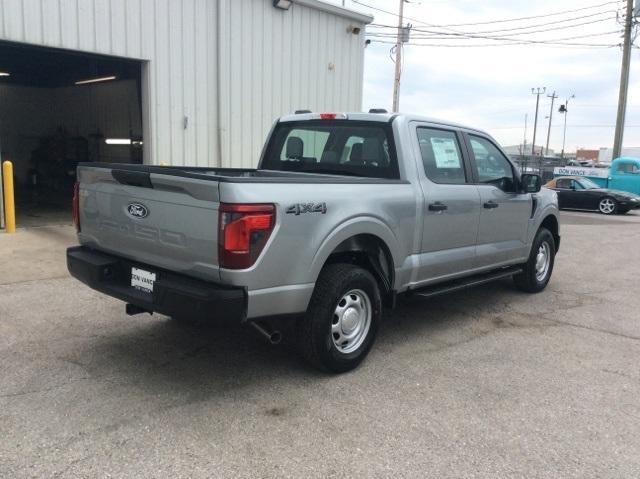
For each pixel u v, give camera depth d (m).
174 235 3.68
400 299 5.13
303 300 3.84
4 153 19.50
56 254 7.95
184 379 4.08
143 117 10.62
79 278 4.33
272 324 3.95
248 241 3.44
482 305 6.50
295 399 3.82
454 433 3.45
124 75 16.00
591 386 4.24
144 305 3.80
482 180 5.76
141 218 3.89
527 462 3.15
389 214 4.45
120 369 4.21
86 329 5.05
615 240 12.75
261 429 3.40
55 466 2.93
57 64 16.44
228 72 11.61
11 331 4.94
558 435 3.47
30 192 16.91
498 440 3.38
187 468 2.96
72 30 9.28
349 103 14.58
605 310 6.46
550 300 6.85
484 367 4.55
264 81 12.36
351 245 4.23
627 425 3.63
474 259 5.61
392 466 3.06
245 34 11.80
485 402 3.89
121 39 9.92
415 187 4.79
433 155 5.13
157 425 3.40
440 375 4.35
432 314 6.05
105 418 3.46
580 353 4.97
